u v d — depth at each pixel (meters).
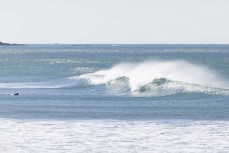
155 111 133.25
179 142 94.69
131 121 116.50
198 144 93.06
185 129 106.50
